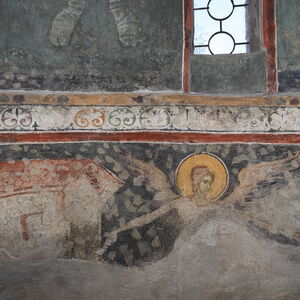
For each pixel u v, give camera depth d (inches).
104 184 193.0
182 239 191.6
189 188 193.2
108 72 196.7
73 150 193.6
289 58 195.2
